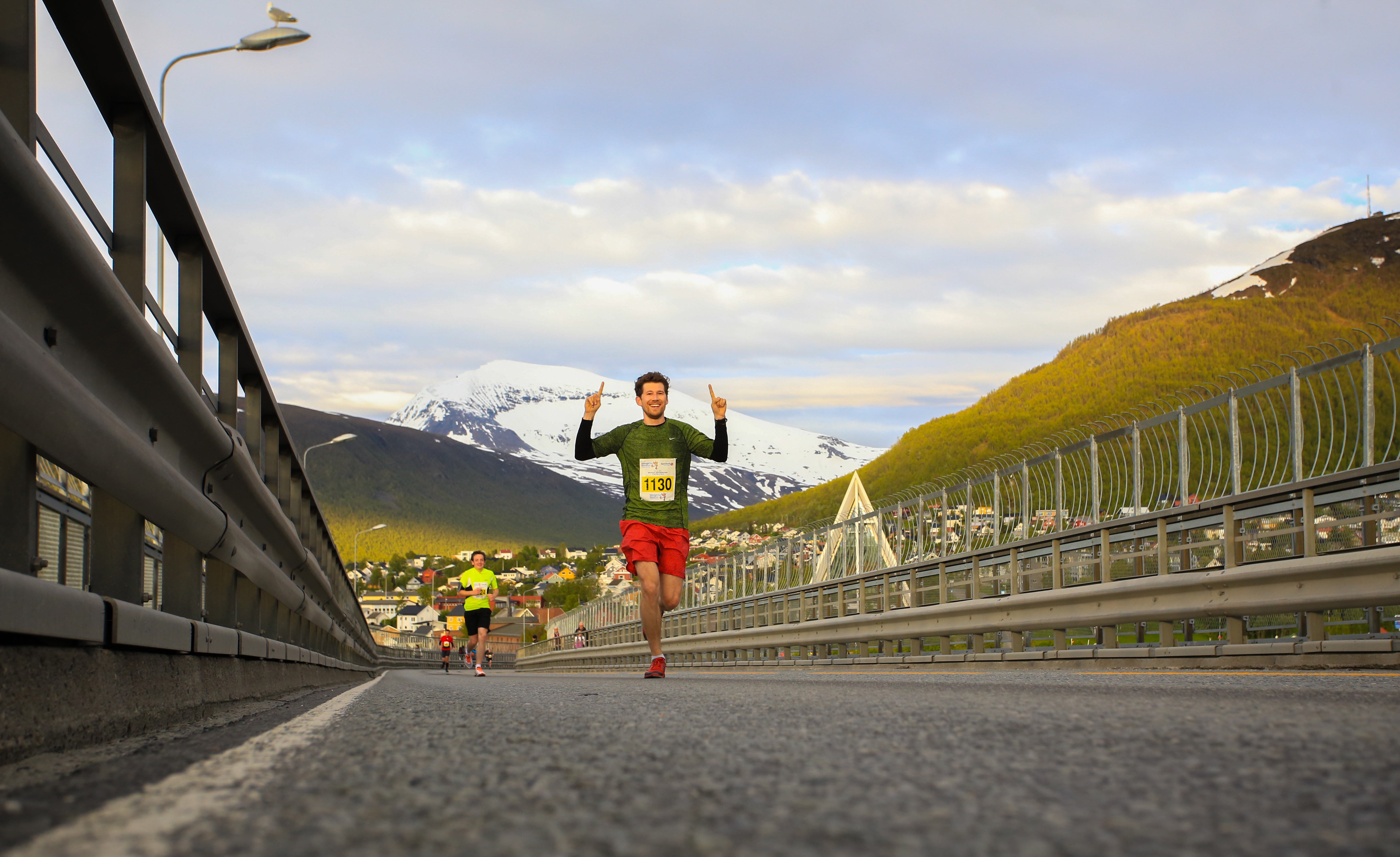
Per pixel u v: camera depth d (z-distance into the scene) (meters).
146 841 1.65
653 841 1.64
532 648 62.62
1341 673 7.32
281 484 9.84
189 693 4.52
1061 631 11.67
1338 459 8.52
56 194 3.12
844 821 1.78
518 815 1.86
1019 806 1.90
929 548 15.66
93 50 3.87
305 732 3.55
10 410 2.90
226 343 6.42
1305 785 2.06
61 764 2.75
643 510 9.22
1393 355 8.09
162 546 4.91
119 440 3.71
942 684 6.89
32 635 2.79
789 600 20.91
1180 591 9.67
